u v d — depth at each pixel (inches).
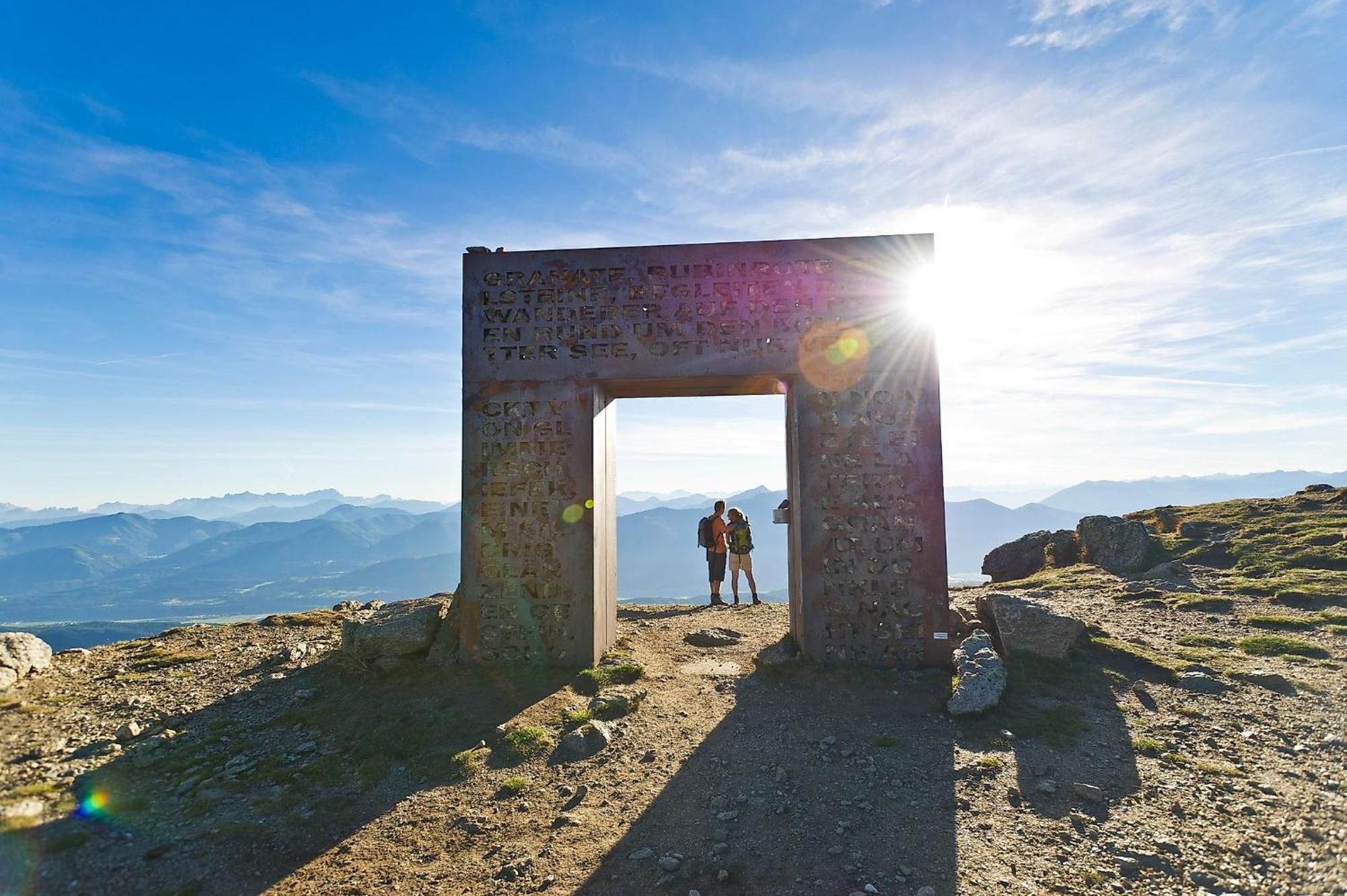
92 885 248.8
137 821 297.0
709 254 486.3
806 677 444.1
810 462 473.7
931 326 473.4
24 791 320.5
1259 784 285.4
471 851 268.4
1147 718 361.4
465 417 491.2
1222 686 396.5
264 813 301.7
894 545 464.4
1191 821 261.4
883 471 469.7
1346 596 567.5
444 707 406.9
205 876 253.4
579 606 473.7
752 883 237.6
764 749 344.8
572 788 315.6
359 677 468.8
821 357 477.1
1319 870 219.8
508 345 491.8
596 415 490.0
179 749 376.8
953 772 311.1
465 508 487.2
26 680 486.3
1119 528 826.2
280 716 415.5
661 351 482.0
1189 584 672.4
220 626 665.6
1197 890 219.8
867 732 361.1
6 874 255.3
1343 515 806.5
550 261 492.7
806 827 272.2
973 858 244.8
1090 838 253.6
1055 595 697.6
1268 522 820.0
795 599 500.4
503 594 479.5
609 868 251.9
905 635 460.4
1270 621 522.0
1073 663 430.6
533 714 391.5
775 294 481.7
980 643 429.1
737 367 479.2
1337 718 346.6
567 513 478.6
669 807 293.9
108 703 443.8
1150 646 483.5
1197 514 936.3
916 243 477.4
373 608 713.6
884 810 282.2
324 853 269.3
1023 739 341.4
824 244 482.3
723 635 573.3
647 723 382.3
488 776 328.8
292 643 586.9
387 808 304.3
